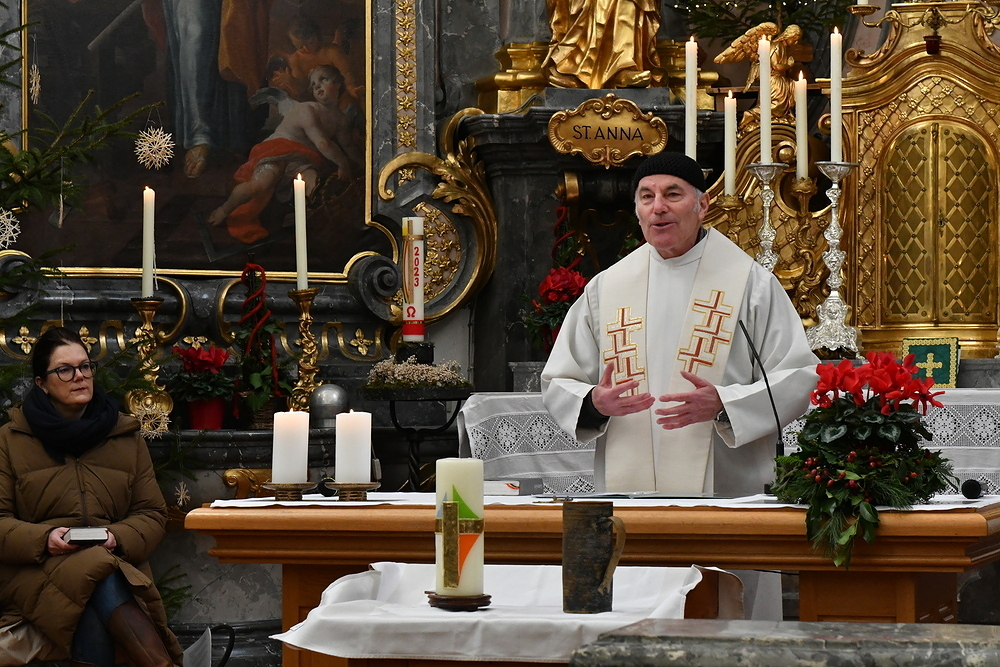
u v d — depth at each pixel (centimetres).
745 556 393
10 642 591
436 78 995
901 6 914
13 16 895
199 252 930
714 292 538
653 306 544
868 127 920
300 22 961
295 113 958
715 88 966
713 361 529
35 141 898
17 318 762
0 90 891
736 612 396
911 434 409
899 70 908
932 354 815
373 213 973
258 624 805
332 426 830
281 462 445
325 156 963
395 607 343
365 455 440
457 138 989
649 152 930
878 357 415
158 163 920
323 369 931
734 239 921
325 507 418
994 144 898
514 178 964
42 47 903
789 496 397
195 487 793
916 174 906
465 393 802
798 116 793
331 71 967
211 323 916
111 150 912
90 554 595
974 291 898
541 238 958
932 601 415
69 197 756
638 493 476
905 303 908
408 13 983
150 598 609
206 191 933
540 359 948
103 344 891
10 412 652
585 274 960
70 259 897
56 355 641
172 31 930
